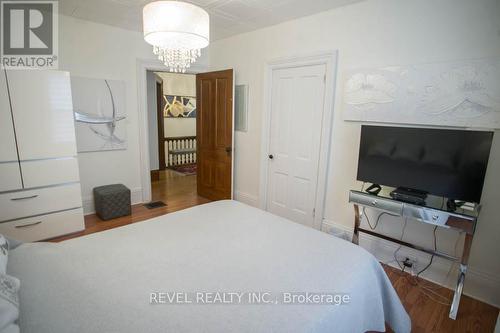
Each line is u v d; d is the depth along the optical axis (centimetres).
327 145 289
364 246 272
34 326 95
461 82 200
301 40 301
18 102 248
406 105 229
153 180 543
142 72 377
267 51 339
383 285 155
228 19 307
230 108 376
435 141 200
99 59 341
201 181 443
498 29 185
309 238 171
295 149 328
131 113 380
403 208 204
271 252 153
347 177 280
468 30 197
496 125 190
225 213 211
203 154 431
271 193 364
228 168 394
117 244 158
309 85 303
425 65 215
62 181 282
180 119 712
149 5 161
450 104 207
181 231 178
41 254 141
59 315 101
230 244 161
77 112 333
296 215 338
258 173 376
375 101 247
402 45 229
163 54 201
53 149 272
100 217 344
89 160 352
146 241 163
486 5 188
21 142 253
